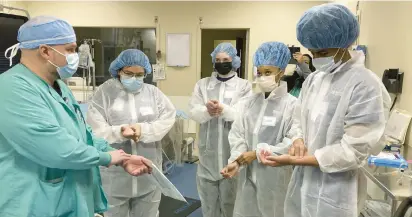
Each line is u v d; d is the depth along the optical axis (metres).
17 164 1.19
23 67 1.24
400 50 2.70
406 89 2.59
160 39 5.14
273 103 2.00
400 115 2.60
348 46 1.35
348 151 1.24
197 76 5.20
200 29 5.08
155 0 5.04
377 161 2.04
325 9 1.29
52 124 1.16
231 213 2.47
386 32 2.99
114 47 5.32
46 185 1.22
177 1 5.03
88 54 4.19
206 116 2.40
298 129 1.58
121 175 2.05
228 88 2.54
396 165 2.02
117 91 2.14
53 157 1.16
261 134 1.97
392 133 2.66
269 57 1.94
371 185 2.90
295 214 1.55
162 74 5.20
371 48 3.37
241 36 6.11
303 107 1.50
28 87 1.16
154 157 2.16
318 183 1.39
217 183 2.48
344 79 1.33
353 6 3.96
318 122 1.38
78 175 1.32
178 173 4.28
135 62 2.04
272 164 1.40
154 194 2.17
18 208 1.18
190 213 3.20
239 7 4.96
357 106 1.25
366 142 1.23
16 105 1.13
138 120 2.11
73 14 5.13
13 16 2.50
